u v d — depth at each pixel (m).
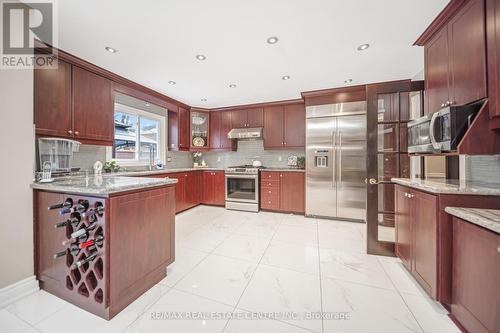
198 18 1.70
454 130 1.42
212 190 4.47
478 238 1.08
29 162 1.61
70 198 1.47
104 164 3.01
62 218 1.52
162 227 1.77
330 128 3.51
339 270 1.92
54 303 1.49
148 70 2.68
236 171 4.15
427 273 1.48
